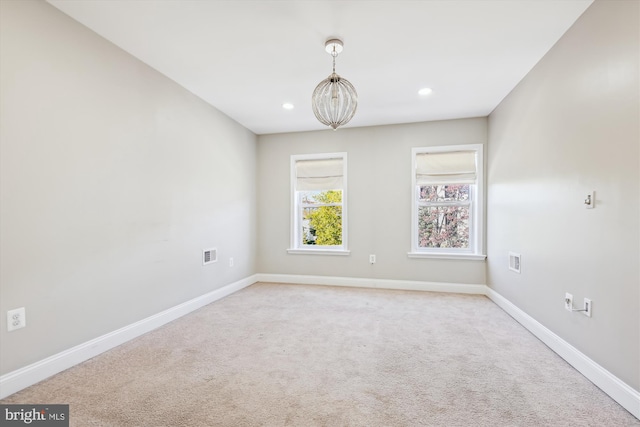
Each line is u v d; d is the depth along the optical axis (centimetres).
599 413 161
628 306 165
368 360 220
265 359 221
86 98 221
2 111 173
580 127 207
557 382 191
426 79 304
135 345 245
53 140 199
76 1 193
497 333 271
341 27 222
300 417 157
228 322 299
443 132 424
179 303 316
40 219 192
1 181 173
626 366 165
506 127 341
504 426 150
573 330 213
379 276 445
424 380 193
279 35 232
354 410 162
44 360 194
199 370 205
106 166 236
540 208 262
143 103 271
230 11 204
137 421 152
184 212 323
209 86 321
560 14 206
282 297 390
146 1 193
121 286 249
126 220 254
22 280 183
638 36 158
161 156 292
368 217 450
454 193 432
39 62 191
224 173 399
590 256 196
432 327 285
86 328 221
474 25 219
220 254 389
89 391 179
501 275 352
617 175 173
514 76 297
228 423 152
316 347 242
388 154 444
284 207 483
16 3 180
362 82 310
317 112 238
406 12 205
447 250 434
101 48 232
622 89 169
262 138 492
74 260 213
